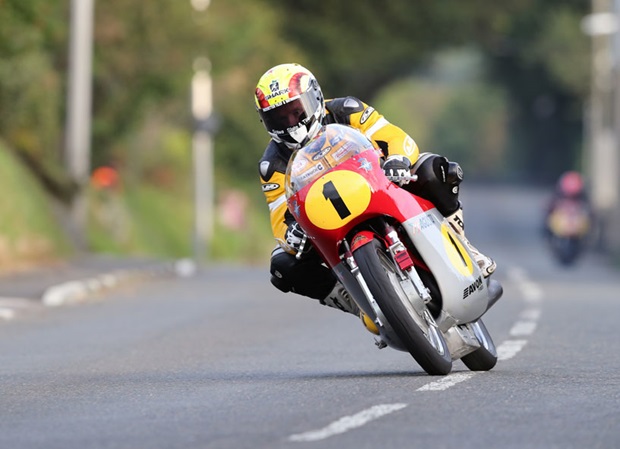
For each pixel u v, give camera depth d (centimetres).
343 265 3197
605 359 3791
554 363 3700
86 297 7094
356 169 3125
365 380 3294
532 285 8150
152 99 12025
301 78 3222
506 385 3145
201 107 15200
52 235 9738
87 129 10275
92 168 12319
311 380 3353
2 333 5169
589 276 10269
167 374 3653
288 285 3444
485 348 3475
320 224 3108
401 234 3206
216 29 11881
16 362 4125
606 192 18162
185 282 8431
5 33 9000
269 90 3212
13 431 2656
